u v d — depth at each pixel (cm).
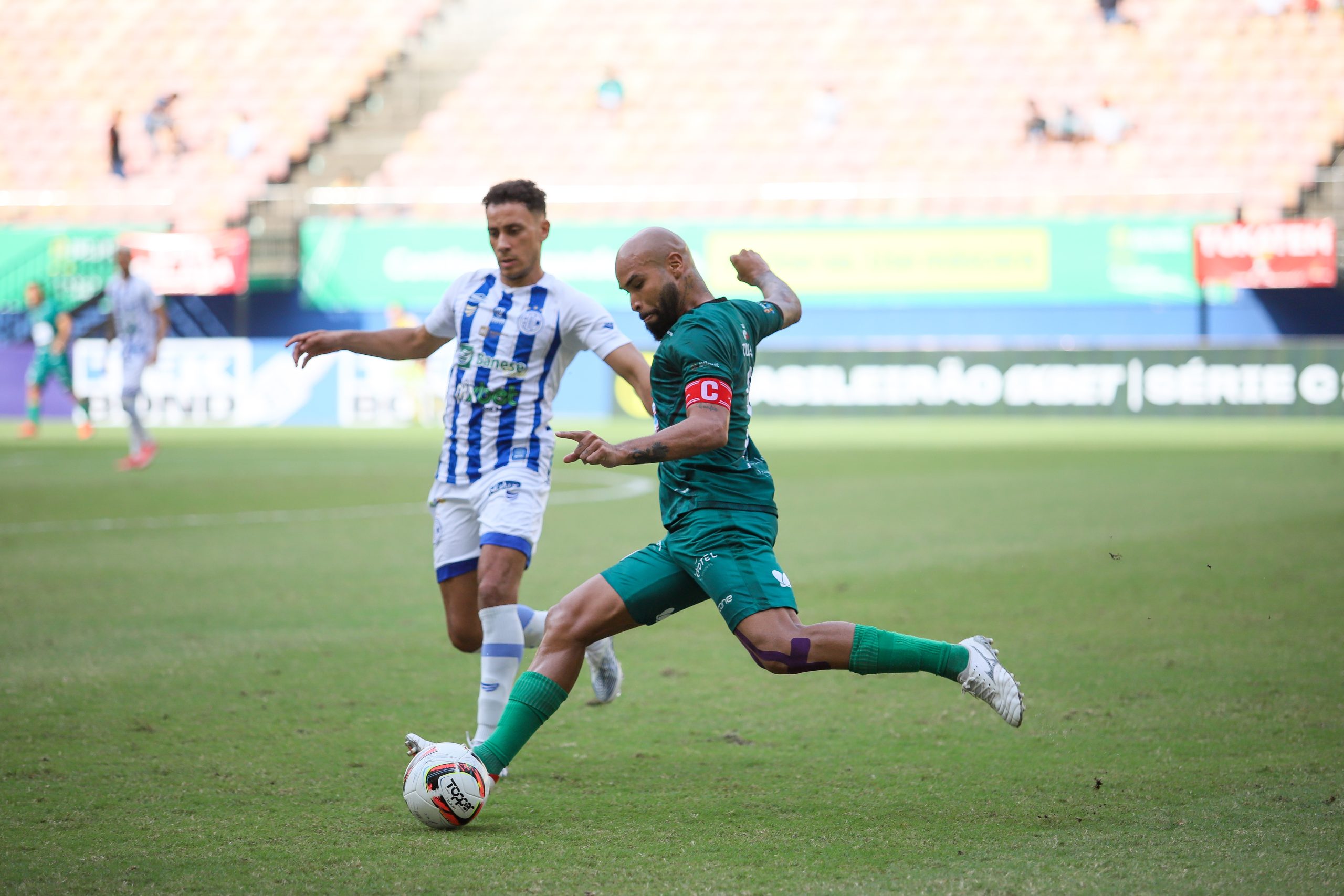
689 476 1299
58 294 9056
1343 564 2867
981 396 8425
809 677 1934
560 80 10362
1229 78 9575
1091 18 10131
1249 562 2912
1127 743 1540
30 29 11081
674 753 1526
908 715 1697
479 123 10125
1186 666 1945
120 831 1234
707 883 1092
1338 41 9719
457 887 1084
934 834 1222
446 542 1616
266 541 3444
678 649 2139
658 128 9962
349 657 2059
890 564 2953
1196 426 7912
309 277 9012
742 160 9650
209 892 1070
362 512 4097
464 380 1592
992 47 10069
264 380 8950
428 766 1239
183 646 2142
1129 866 1120
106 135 10238
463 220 9206
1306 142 9112
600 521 3884
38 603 2539
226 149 10019
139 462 5569
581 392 8900
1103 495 4281
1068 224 8356
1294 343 7938
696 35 10538
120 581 2808
